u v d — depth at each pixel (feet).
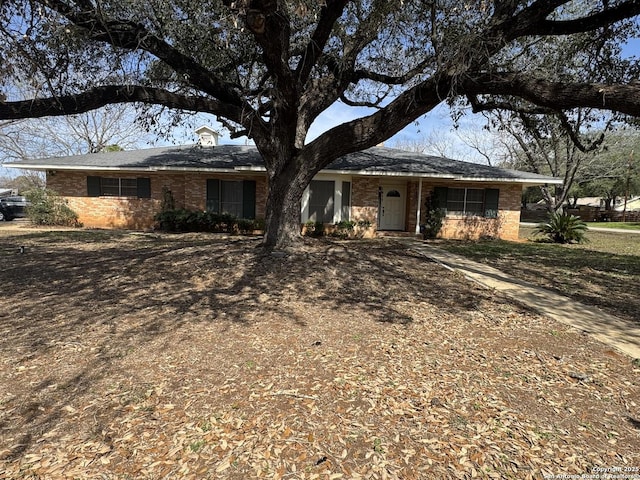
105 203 53.93
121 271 23.43
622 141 73.10
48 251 31.63
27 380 10.57
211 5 23.38
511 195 52.65
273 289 20.11
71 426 8.60
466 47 19.80
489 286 23.12
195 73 24.34
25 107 21.93
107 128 95.86
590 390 10.66
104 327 14.58
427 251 36.60
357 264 25.77
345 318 16.28
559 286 23.89
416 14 26.94
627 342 14.40
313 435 8.38
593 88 17.19
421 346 13.46
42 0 19.08
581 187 119.96
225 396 9.89
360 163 48.70
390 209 54.08
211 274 22.41
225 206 50.85
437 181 51.57
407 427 8.72
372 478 7.17
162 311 16.51
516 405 9.77
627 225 99.19
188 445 8.00
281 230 28.14
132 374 10.99
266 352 12.64
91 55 25.68
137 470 7.29
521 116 31.01
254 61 29.55
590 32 27.02
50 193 53.16
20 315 15.83
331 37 28.78
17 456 7.62
